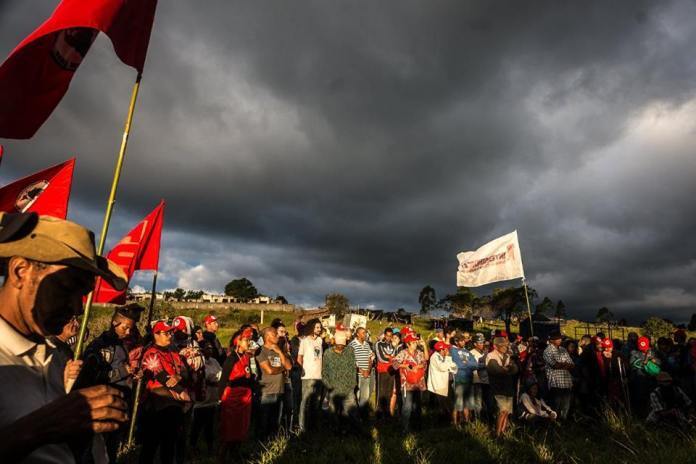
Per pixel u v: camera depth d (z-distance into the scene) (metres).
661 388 8.33
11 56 2.37
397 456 6.93
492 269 12.95
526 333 29.66
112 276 1.69
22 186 4.60
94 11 2.60
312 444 7.74
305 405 9.05
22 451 1.11
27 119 2.58
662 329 37.03
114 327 5.87
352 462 6.75
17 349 1.33
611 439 7.17
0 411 1.22
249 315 53.19
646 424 8.26
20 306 1.36
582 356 11.11
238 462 6.77
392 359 10.86
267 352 8.05
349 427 8.71
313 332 9.66
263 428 7.90
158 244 7.40
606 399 10.66
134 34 2.92
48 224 1.42
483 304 57.28
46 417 1.17
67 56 2.67
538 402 9.57
